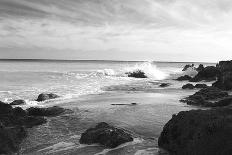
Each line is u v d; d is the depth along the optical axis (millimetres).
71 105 25734
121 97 30500
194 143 12375
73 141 15672
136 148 14344
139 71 62406
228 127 11781
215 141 11688
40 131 17609
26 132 17094
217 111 13602
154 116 20609
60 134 17000
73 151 14164
